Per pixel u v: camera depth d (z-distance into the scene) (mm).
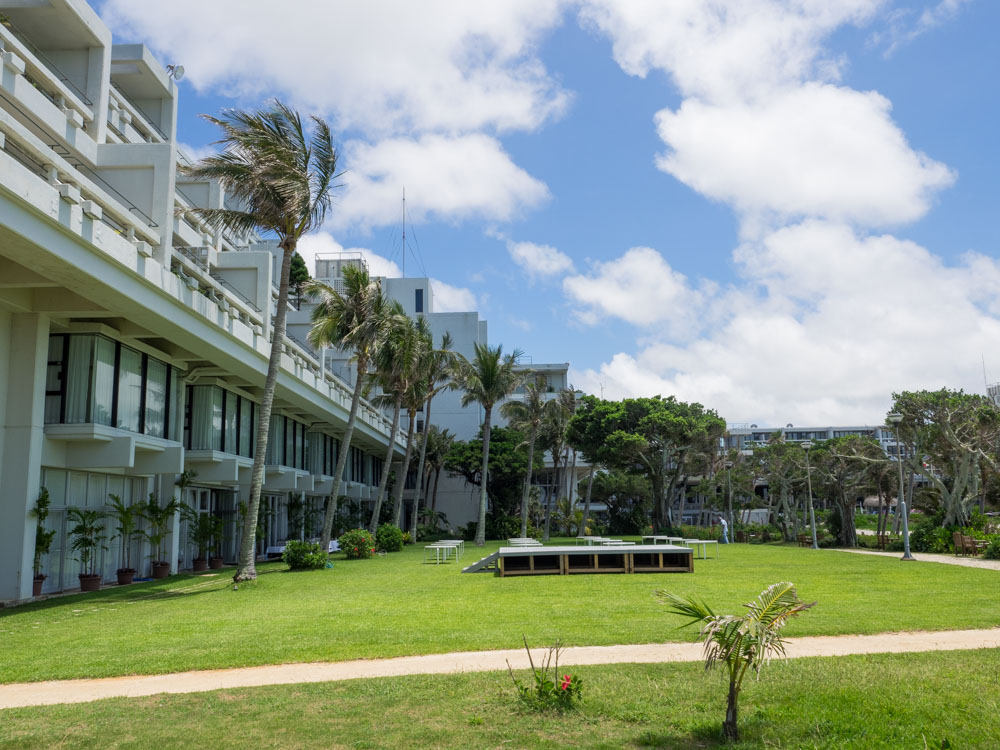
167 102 34062
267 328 32062
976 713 7039
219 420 31547
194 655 10750
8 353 20484
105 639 12672
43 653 11516
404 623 13211
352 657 10359
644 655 10008
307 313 46625
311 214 23078
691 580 20297
